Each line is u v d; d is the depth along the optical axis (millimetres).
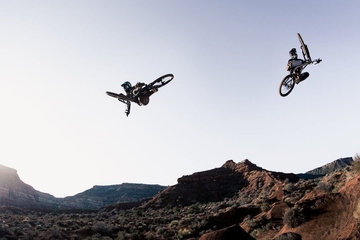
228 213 53500
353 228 24109
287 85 11555
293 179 101125
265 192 84188
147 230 56906
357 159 35562
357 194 28656
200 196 102312
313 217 30391
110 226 56625
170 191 103250
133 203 105500
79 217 79250
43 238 47656
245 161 122625
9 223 55656
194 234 49438
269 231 37594
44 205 142250
